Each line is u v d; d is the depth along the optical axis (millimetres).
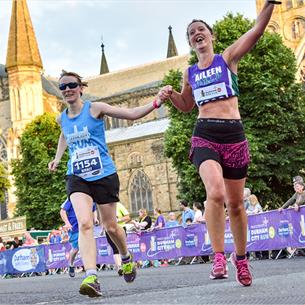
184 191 50750
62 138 9914
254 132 47906
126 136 91500
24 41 104438
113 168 9266
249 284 7980
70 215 20203
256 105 47688
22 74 102812
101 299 8227
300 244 19984
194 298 6684
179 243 25406
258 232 21906
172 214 28375
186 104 8680
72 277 21375
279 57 49312
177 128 50562
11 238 49188
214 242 8055
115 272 22344
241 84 48000
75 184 8992
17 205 75750
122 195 87500
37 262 30719
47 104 107938
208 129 7996
